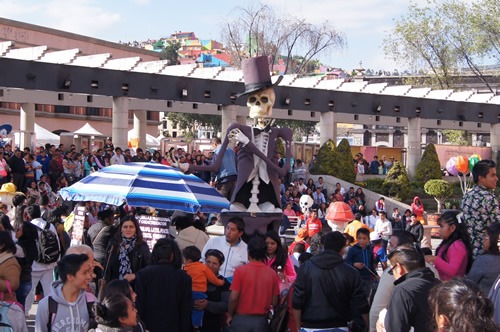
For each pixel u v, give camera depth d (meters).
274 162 13.20
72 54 25.91
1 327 7.25
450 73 50.38
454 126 40.78
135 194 10.34
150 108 31.88
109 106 29.52
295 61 59.81
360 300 7.80
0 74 24.97
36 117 48.47
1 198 16.20
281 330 8.55
